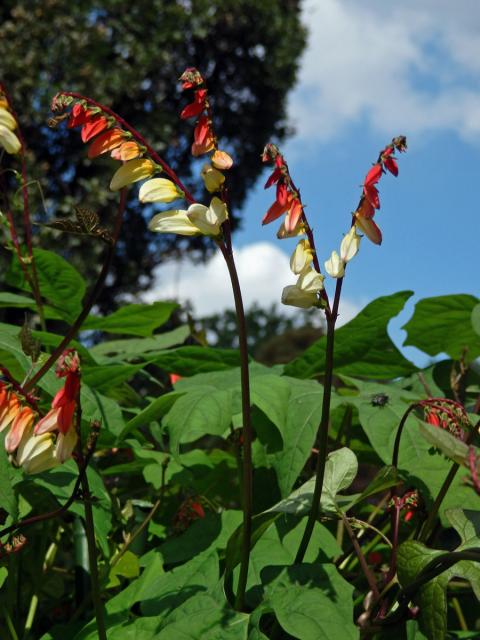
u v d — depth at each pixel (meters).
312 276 0.36
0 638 0.46
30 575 0.56
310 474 0.55
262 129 4.45
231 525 0.47
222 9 4.08
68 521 0.59
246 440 0.36
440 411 0.39
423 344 0.66
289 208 0.35
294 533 0.44
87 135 0.36
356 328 0.59
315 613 0.35
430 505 0.43
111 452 0.59
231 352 0.62
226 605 0.37
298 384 0.53
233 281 0.35
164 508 0.58
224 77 4.36
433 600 0.36
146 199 0.35
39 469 0.33
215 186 0.35
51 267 0.64
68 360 0.32
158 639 0.37
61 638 0.45
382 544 0.56
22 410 0.33
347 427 0.56
